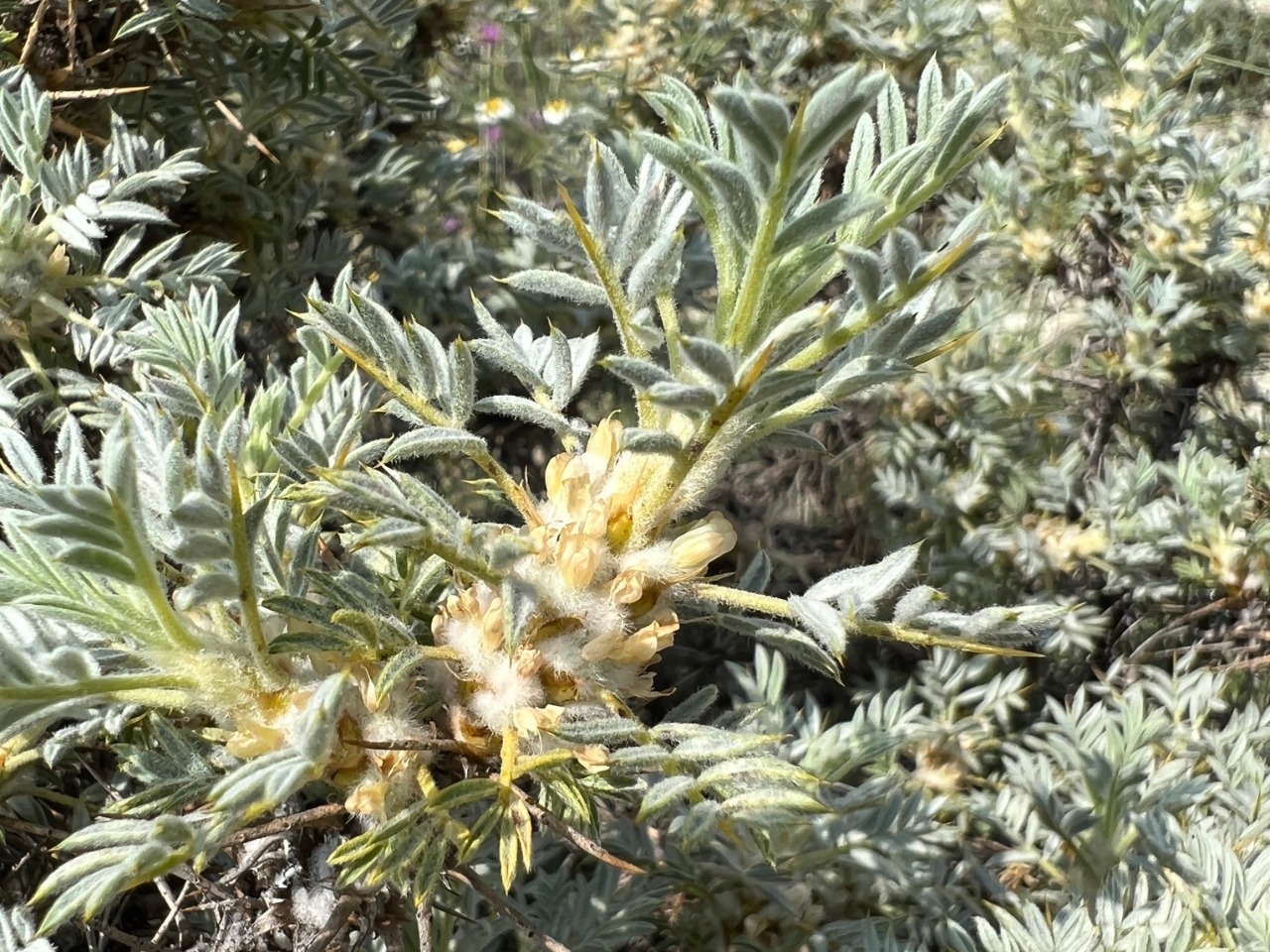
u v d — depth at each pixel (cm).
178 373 23
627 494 18
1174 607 51
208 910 27
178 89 39
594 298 19
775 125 15
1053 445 58
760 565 22
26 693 16
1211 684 44
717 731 18
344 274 23
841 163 54
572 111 60
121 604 18
